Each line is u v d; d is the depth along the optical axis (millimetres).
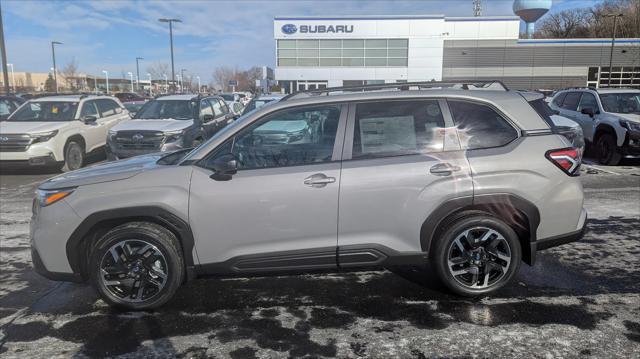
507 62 50562
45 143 10195
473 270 3908
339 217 3771
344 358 3203
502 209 3855
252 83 84625
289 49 47938
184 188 3730
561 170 3881
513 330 3504
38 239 3811
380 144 3861
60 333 3574
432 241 3916
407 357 3195
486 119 3941
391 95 3939
